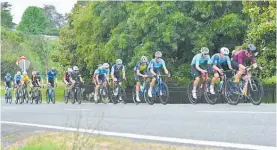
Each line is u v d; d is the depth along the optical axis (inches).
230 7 1578.5
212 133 427.8
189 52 1674.5
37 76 1469.0
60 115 753.6
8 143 464.1
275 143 355.9
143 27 1558.8
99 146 395.5
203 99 955.3
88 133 471.8
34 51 3750.0
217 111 624.7
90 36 2057.1
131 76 1680.6
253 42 1252.5
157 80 946.1
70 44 2415.1
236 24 1486.2
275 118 506.9
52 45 3754.9
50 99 1423.5
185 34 1544.0
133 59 1587.1
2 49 3693.4
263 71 1256.8
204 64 858.1
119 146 390.6
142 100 1037.8
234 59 784.9
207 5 1535.4
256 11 1249.4
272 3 1222.9
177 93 1462.8
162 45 1587.1
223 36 1608.0
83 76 2314.2
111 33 1899.6
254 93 732.0
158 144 387.2
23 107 1120.2
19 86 1553.9
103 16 1881.2
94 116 686.5
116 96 1137.4
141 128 503.8
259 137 386.3
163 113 664.4
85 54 2065.7
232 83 770.8
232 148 345.4
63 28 2551.7
